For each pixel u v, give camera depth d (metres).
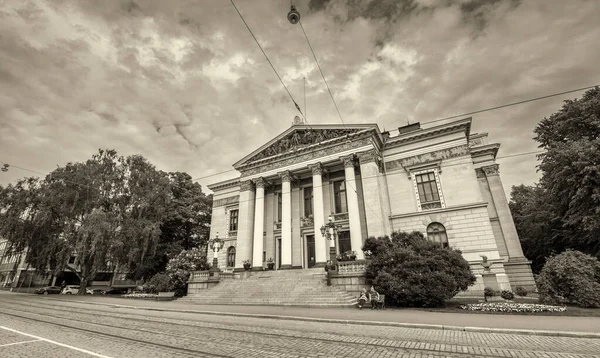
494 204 29.25
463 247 25.44
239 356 7.41
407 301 17.69
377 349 8.08
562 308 14.08
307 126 33.78
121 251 35.22
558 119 28.08
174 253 43.62
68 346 8.42
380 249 20.92
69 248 33.31
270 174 34.56
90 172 36.56
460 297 22.73
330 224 23.81
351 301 19.08
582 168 22.14
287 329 11.33
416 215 28.06
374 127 29.78
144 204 36.62
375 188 27.89
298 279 23.95
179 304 21.92
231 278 28.17
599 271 16.00
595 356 7.13
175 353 7.70
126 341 9.14
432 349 8.02
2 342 8.99
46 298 30.11
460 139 28.30
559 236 31.70
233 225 41.78
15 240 34.22
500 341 8.93
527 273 25.98
